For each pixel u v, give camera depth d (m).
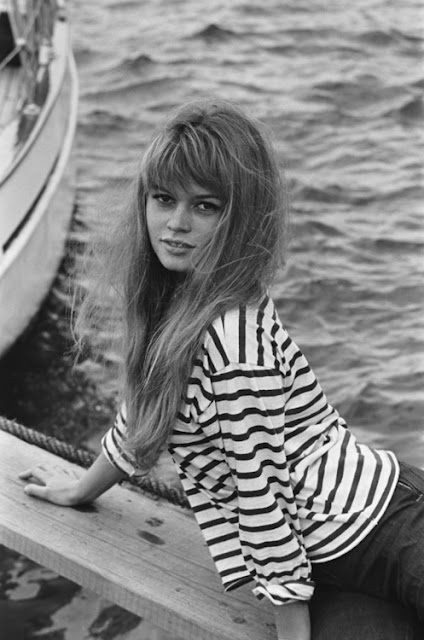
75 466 2.40
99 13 14.06
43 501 2.24
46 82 7.99
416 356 7.73
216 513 1.78
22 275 6.85
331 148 10.84
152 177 1.63
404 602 1.67
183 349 1.61
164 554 2.06
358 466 1.71
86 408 6.67
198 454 1.72
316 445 1.72
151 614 1.92
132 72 12.40
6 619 4.01
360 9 14.09
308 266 8.77
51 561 2.08
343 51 12.98
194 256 1.64
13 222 6.78
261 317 1.63
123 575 1.98
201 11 14.05
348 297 8.41
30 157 7.02
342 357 7.71
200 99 1.67
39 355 7.07
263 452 1.62
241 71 12.48
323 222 9.44
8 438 2.54
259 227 1.63
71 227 8.59
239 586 1.79
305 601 1.68
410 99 11.85
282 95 11.93
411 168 10.41
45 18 8.70
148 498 2.30
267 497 1.62
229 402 1.60
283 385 1.68
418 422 7.03
